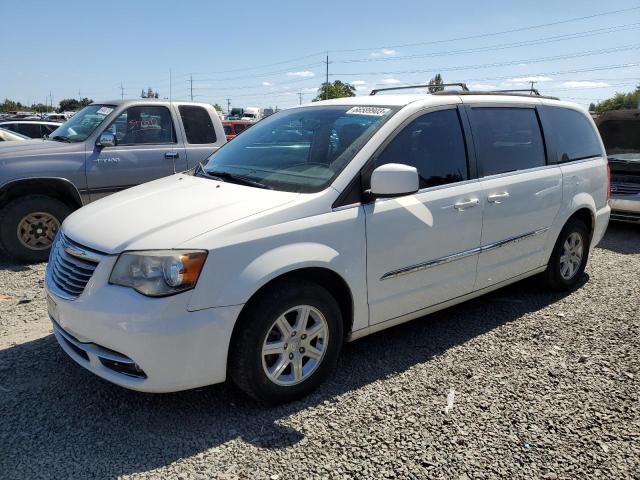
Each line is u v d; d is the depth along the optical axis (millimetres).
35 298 5109
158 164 7297
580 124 5430
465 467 2725
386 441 2918
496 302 5066
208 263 2842
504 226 4371
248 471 2666
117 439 2906
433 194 3828
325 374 3408
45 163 6465
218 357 2936
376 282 3551
